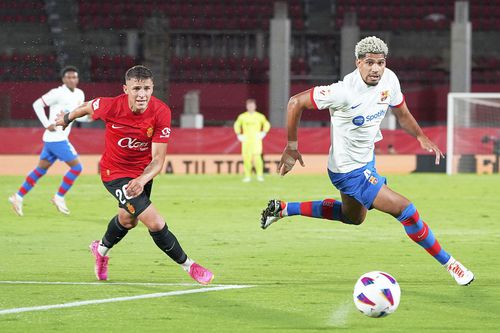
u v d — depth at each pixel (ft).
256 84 262.06
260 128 186.19
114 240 66.08
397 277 69.41
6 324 51.06
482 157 215.31
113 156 63.21
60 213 121.70
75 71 119.24
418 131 66.80
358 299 52.11
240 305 57.36
